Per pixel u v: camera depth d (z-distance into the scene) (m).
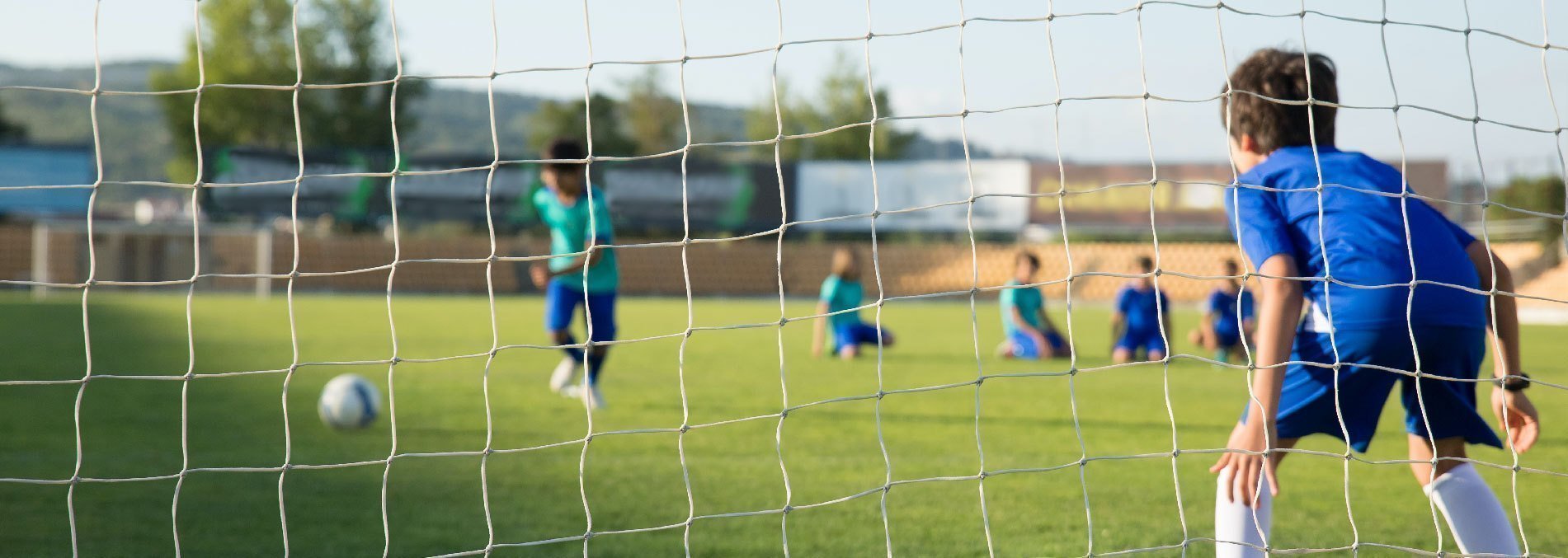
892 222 30.59
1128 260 31.11
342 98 44.59
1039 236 35.06
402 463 4.30
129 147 77.06
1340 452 4.82
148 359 9.30
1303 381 2.39
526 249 33.00
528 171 27.98
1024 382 8.12
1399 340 2.29
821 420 5.77
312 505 3.50
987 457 4.59
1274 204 2.37
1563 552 3.00
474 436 5.17
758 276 34.44
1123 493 3.79
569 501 3.63
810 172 30.52
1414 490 3.85
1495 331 2.47
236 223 27.12
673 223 29.95
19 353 9.82
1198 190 29.09
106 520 3.23
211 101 43.25
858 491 3.82
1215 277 2.27
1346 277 2.29
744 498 3.70
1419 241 2.32
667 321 17.58
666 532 3.20
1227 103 2.54
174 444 4.78
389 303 2.24
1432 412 2.42
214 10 43.25
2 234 29.86
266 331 13.09
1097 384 7.94
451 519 3.34
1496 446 2.42
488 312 19.22
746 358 10.55
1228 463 2.30
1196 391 7.48
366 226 34.06
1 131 48.41
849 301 10.73
